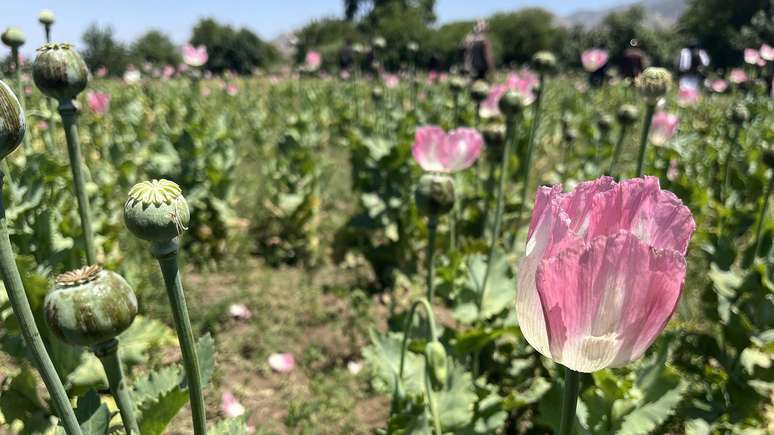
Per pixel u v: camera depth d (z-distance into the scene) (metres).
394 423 2.51
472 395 2.56
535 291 1.05
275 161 7.92
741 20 29.94
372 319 4.86
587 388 2.49
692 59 8.09
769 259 3.30
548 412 2.53
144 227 1.18
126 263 4.38
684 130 8.98
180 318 1.29
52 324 1.36
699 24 33.12
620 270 0.93
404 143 5.38
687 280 4.86
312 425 3.69
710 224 6.10
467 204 5.66
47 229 2.61
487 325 3.30
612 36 41.31
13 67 3.60
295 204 6.24
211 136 7.59
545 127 11.38
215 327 4.70
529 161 4.12
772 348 2.82
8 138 1.03
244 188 8.31
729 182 6.26
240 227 6.56
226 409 3.47
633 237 0.91
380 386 2.71
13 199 2.59
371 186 5.70
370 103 15.47
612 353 1.00
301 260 6.23
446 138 3.44
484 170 6.55
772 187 3.16
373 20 40.94
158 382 1.99
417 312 3.16
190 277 5.67
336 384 4.11
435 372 2.09
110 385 1.53
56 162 2.79
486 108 5.80
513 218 5.75
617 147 3.54
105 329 1.38
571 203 1.01
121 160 6.71
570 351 1.01
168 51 47.81
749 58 8.79
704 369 3.09
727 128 7.84
